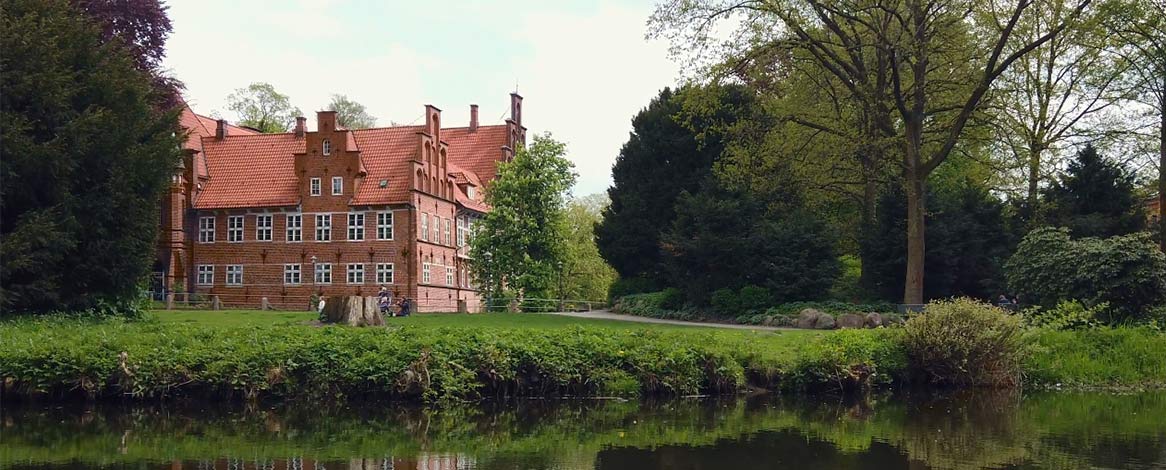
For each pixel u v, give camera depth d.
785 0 35.38
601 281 81.88
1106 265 27.70
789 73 40.88
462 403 19.17
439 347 19.64
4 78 28.23
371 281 58.22
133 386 18.53
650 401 20.06
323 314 29.23
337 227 59.00
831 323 35.41
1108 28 35.62
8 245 26.97
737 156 38.94
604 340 21.20
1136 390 23.25
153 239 32.62
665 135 52.22
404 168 59.19
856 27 38.16
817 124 39.34
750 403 20.03
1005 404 20.30
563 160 56.53
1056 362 24.23
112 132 30.45
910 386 22.92
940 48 35.62
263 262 60.09
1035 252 29.98
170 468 12.99
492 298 55.44
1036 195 44.72
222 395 18.84
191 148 61.22
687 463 13.41
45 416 17.34
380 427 16.55
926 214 39.72
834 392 21.67
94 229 30.27
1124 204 42.53
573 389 20.22
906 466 13.26
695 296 42.47
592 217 87.12
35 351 18.78
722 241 40.75
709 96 36.72
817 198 41.06
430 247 60.34
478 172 77.38
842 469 12.98
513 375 19.75
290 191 60.38
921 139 37.91
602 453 14.24
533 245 56.03
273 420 17.12
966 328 22.84
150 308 37.09
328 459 13.69
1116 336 25.69
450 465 13.30
